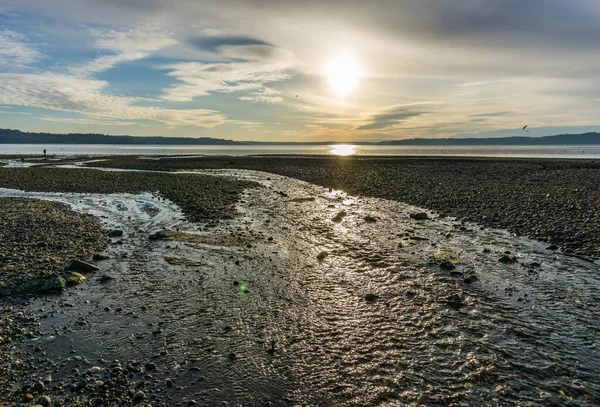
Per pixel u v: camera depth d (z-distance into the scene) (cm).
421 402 577
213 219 1878
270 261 1245
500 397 584
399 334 779
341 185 3275
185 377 635
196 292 991
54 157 8538
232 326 811
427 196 2528
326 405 571
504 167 4806
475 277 1081
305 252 1345
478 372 647
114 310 886
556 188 2691
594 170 4228
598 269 1138
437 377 637
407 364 674
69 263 1191
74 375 635
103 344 736
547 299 936
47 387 602
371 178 3750
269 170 4997
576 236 1454
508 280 1065
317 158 7756
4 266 1116
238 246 1415
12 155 9094
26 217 1784
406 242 1461
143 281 1070
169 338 760
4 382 612
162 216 1950
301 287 1027
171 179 3666
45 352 704
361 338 764
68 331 785
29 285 999
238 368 662
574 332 775
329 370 659
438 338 761
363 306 912
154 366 663
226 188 3020
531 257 1261
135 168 5447
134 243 1458
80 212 2027
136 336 767
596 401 571
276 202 2400
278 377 639
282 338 763
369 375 644
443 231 1631
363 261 1245
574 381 619
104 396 585
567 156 8775
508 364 668
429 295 971
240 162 6631
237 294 979
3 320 826
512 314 860
